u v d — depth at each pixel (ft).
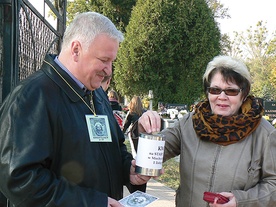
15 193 5.30
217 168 7.09
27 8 9.41
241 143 7.09
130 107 24.79
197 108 7.73
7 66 7.63
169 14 72.95
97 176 6.15
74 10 96.17
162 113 58.90
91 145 6.14
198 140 7.44
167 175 23.71
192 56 74.54
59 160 5.88
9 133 5.43
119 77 78.02
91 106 6.55
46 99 5.78
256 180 7.04
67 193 5.50
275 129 7.14
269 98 122.62
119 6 90.43
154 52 73.77
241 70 7.21
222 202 6.56
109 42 6.06
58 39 14.37
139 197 6.61
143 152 6.42
